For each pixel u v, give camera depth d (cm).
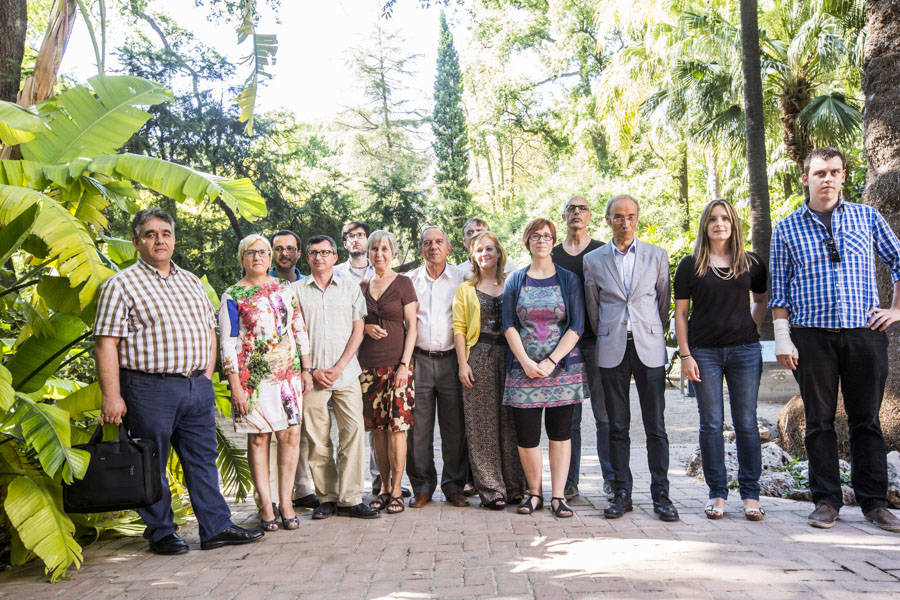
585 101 3516
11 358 462
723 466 472
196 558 421
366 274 585
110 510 406
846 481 506
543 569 371
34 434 370
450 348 543
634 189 2869
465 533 450
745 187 2509
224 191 441
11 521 384
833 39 1452
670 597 323
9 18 666
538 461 511
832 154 448
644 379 485
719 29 1620
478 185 4741
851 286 438
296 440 489
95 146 493
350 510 505
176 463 532
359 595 344
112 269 455
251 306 476
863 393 436
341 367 501
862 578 338
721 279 473
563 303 504
